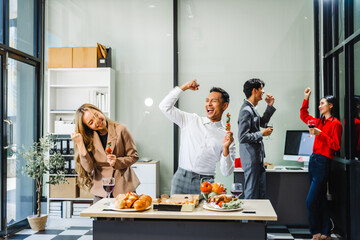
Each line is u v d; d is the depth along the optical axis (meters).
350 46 4.30
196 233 2.57
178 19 5.79
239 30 5.69
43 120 5.85
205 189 2.74
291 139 5.23
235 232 2.54
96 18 5.93
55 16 5.96
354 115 4.23
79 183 3.16
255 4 5.66
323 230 4.33
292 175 4.80
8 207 4.80
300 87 5.57
